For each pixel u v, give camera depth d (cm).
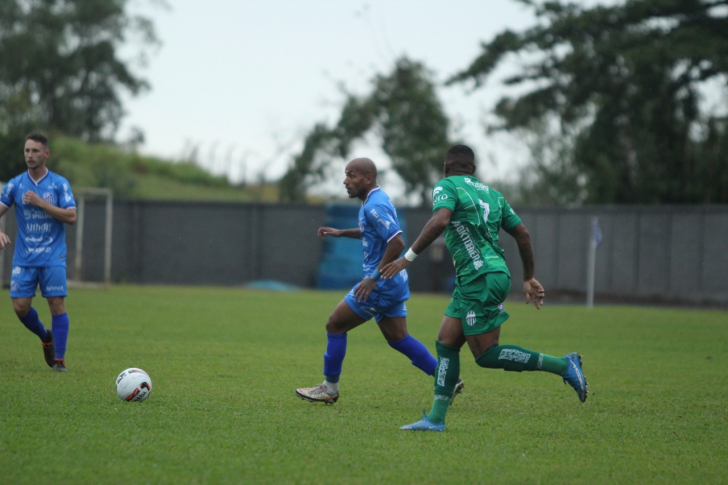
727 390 2775
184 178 15200
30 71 18500
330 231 2611
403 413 2209
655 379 3027
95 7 19288
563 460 1708
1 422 1902
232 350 3550
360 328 4897
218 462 1599
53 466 1539
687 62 9394
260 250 9869
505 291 1916
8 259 8056
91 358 3158
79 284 8481
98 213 9619
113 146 15800
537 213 9238
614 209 8781
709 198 10156
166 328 4431
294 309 6084
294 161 14425
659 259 8531
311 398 2305
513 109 10325
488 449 1788
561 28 9444
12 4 18438
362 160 2300
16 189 2819
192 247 9869
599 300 8750
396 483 1493
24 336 3834
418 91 14025
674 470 1644
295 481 1483
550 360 1933
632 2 9156
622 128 10375
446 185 1925
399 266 1889
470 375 3058
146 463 1577
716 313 7006
